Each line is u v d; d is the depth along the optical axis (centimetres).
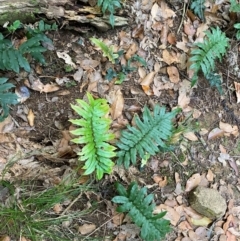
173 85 101
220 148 102
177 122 99
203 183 98
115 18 96
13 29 86
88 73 94
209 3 109
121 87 96
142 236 87
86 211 88
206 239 94
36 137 89
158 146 95
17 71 83
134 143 89
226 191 99
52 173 88
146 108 90
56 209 87
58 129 90
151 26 101
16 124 88
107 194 91
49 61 92
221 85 106
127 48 98
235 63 109
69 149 89
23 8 87
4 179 84
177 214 94
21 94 89
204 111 103
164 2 104
